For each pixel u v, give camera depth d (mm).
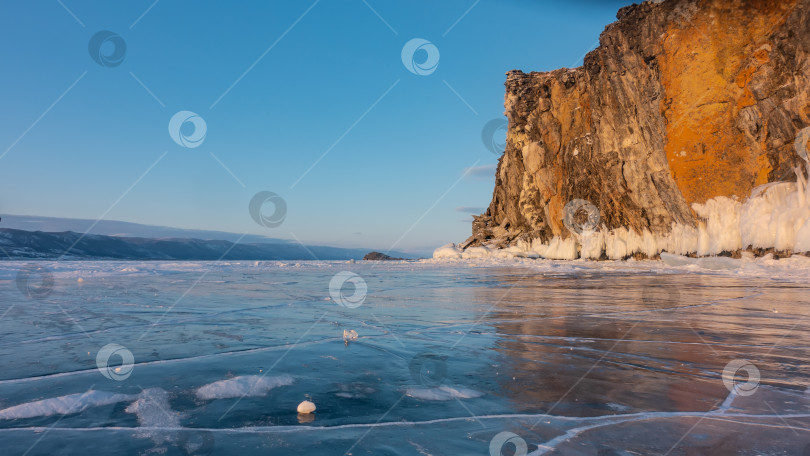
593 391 2537
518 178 39219
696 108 21359
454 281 12914
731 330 4641
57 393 2457
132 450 1686
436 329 4742
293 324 5090
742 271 15766
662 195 23906
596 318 5531
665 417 2105
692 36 21250
